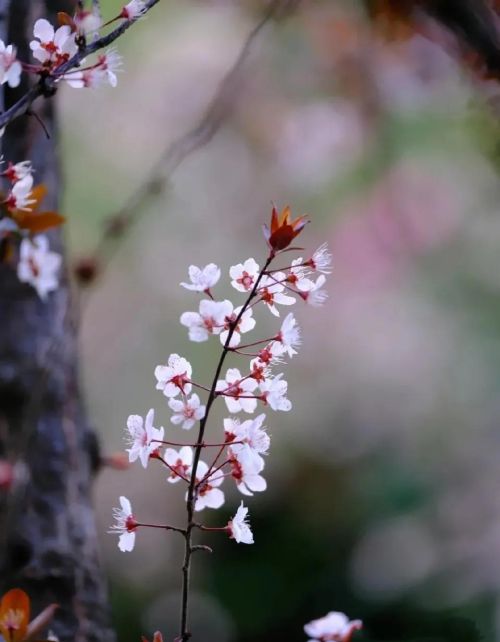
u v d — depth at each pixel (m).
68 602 1.72
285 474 4.25
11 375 1.75
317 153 4.38
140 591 4.08
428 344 4.45
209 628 3.93
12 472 1.69
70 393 1.78
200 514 4.18
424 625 3.68
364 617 3.77
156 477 4.28
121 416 4.49
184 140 1.80
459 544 3.90
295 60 4.03
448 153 4.23
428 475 4.20
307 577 3.97
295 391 4.43
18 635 1.45
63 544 1.73
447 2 1.87
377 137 4.25
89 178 4.47
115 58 1.45
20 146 1.75
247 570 4.02
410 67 3.91
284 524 4.14
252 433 1.41
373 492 4.18
